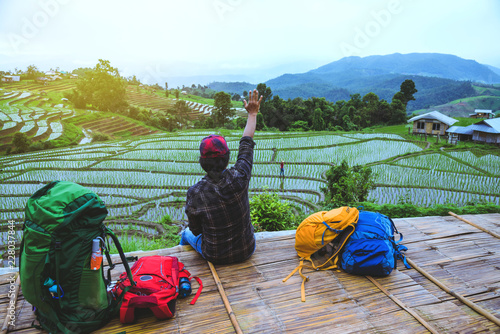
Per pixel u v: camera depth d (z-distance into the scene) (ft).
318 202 50.31
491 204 22.34
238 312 8.84
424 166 72.64
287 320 8.53
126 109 288.30
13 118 220.23
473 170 69.41
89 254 7.61
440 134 126.31
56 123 214.07
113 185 63.05
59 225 7.14
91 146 114.01
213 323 8.42
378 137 109.60
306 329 8.21
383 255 10.18
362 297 9.50
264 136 116.06
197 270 10.82
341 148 95.40
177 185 62.90
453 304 9.27
